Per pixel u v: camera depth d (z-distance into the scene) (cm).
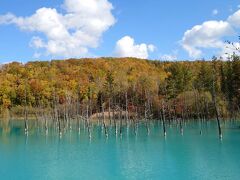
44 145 7531
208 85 13662
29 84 16288
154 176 4512
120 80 16375
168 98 13462
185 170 4766
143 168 4988
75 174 4731
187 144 7075
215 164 5072
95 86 15750
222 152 5994
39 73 18612
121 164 5309
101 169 5012
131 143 7600
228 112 12144
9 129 11506
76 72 19575
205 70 14050
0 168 5159
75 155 6194
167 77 16612
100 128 11581
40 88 16075
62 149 6925
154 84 15062
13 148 7106
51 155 6228
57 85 16575
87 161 5622
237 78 11669
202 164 5103
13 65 19962
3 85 16350
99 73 19438
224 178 4288
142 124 12194
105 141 8100
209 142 7231
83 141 8188
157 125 11756
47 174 4772
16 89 16300
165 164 5197
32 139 8694
